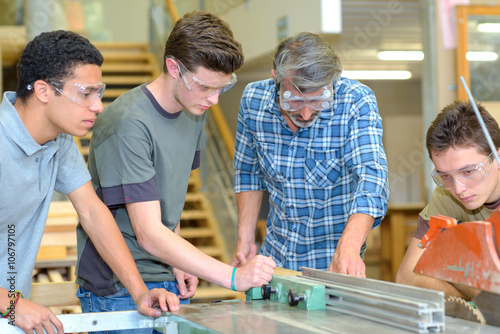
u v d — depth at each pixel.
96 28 9.38
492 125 1.50
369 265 7.52
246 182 2.34
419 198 11.38
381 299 1.21
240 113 2.24
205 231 5.95
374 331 1.14
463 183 1.51
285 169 2.14
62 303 2.20
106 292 1.88
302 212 2.15
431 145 1.54
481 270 1.17
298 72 1.82
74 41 1.50
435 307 1.11
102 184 1.75
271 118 2.14
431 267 1.30
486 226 1.16
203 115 2.07
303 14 5.62
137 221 1.69
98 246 1.73
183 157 1.94
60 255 3.27
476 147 1.47
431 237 1.32
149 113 1.80
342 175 2.11
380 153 2.01
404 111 11.38
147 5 9.59
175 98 1.76
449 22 5.05
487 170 1.49
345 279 1.41
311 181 2.11
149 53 7.99
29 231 1.73
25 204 1.64
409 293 1.20
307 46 1.84
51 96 1.50
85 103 1.51
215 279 1.58
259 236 5.31
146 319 1.53
